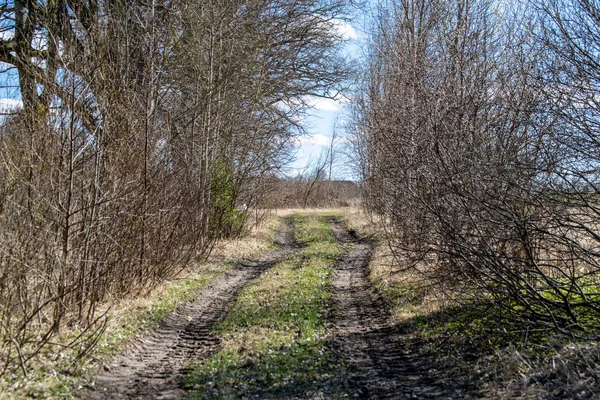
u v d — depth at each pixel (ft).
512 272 23.34
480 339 23.86
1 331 21.97
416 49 38.09
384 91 49.34
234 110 68.18
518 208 24.66
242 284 46.21
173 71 55.77
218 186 65.31
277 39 69.46
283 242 80.64
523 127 26.27
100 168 29.45
